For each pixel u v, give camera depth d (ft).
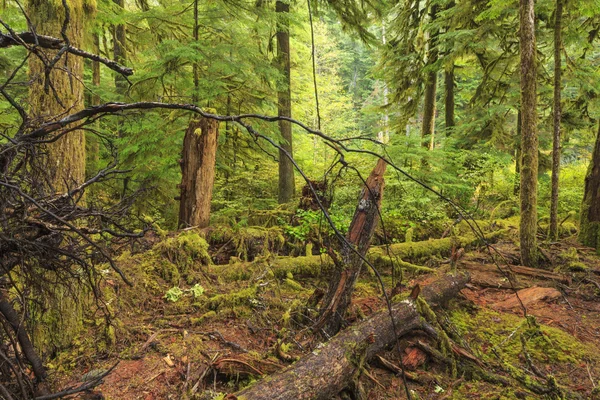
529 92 17.10
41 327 8.33
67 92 8.71
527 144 17.42
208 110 16.76
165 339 9.88
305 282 14.94
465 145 36.01
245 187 29.86
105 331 9.45
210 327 10.71
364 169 24.94
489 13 20.27
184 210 16.88
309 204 19.10
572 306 14.21
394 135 26.35
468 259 18.60
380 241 19.52
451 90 38.42
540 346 11.19
